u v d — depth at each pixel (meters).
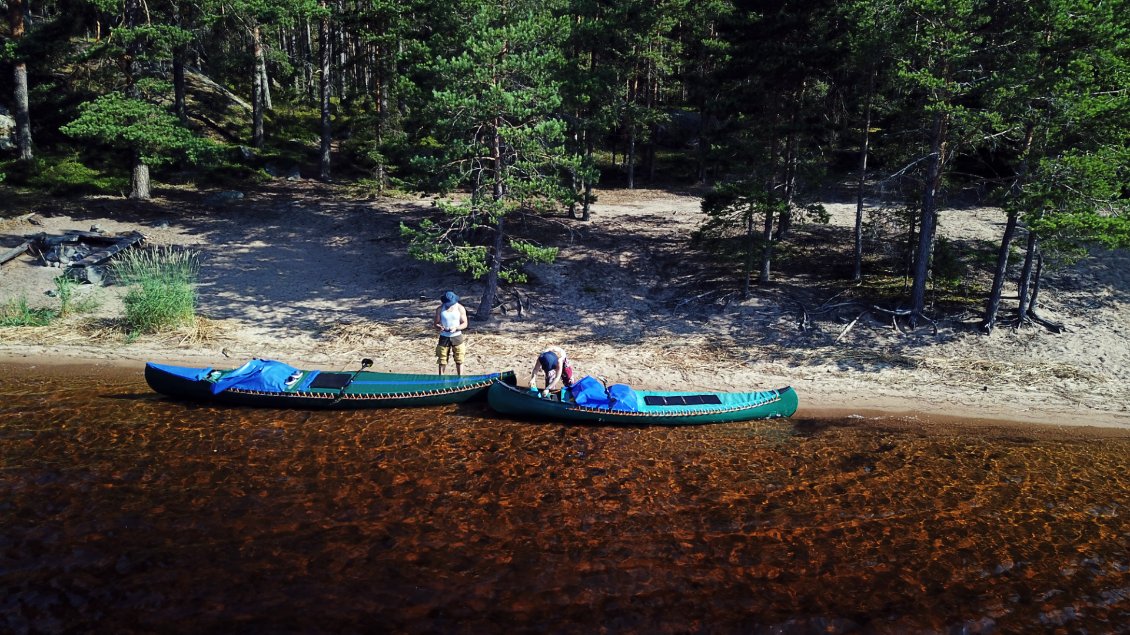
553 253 16.14
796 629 6.46
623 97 24.84
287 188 28.92
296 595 6.73
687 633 6.38
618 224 25.61
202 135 31.41
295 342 16.16
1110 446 11.30
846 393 13.79
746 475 9.91
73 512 8.13
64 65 31.78
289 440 10.76
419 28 22.09
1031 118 14.45
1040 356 15.24
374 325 17.16
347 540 7.77
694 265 20.92
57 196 25.44
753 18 17.00
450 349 14.30
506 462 10.16
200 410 12.00
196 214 25.20
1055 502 9.18
